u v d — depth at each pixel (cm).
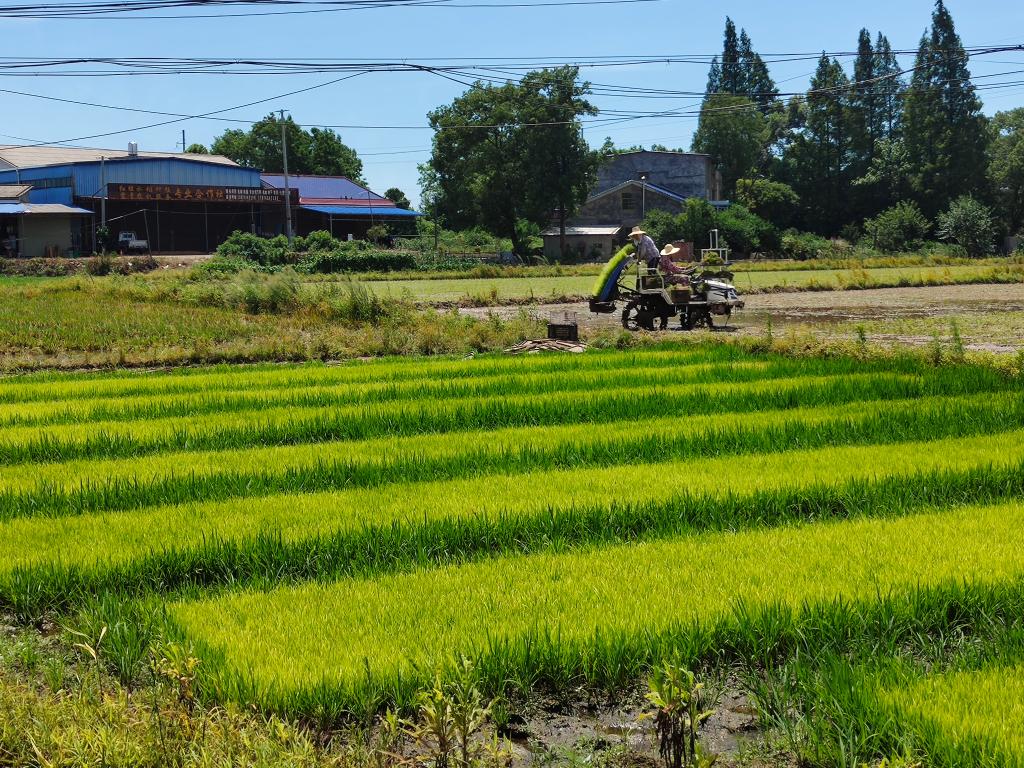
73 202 6900
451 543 830
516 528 848
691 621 627
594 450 1144
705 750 532
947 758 472
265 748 455
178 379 1928
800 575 721
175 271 5388
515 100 7625
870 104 9300
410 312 3098
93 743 458
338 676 565
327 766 459
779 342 2112
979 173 8544
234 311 3372
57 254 6650
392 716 471
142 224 7119
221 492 1009
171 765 458
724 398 1489
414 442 1240
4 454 1205
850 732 504
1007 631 613
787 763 512
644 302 2678
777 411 1416
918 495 941
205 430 1316
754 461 1082
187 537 841
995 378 1606
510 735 554
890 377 1644
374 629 638
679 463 1083
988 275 4809
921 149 8569
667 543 810
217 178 7281
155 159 7025
